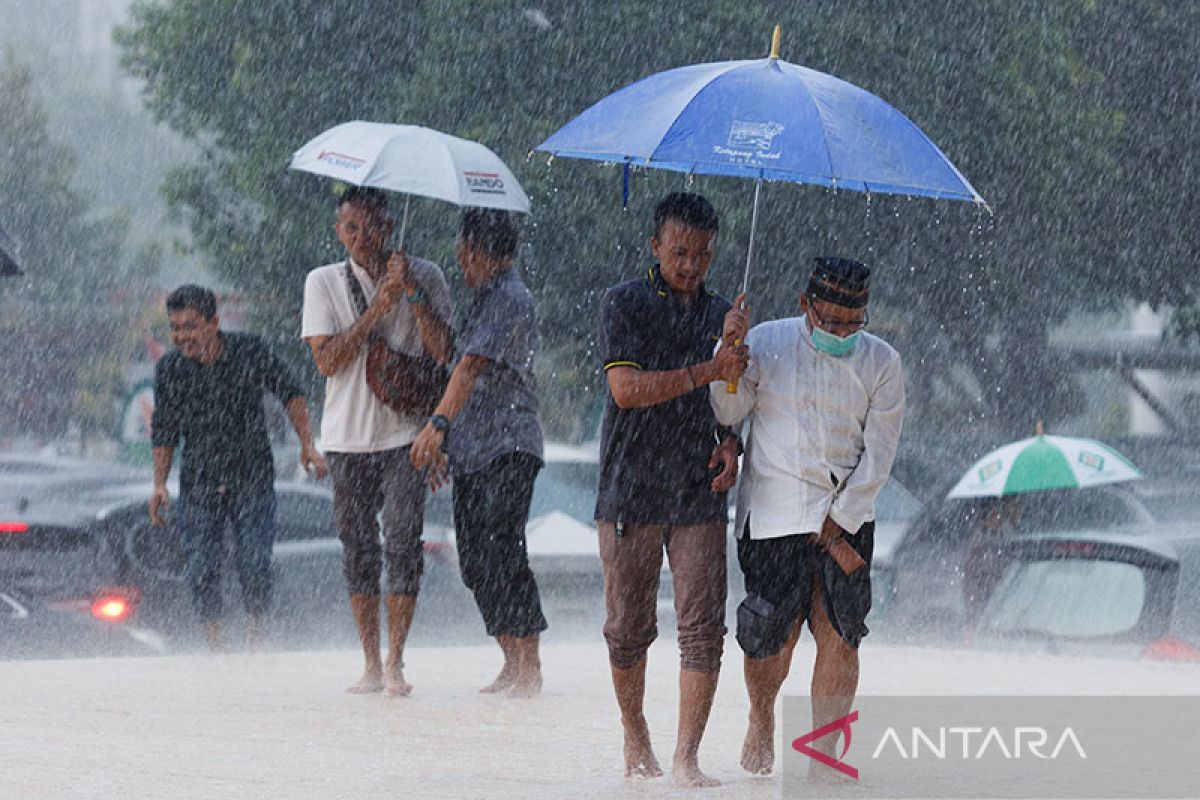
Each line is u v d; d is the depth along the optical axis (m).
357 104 69.56
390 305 24.72
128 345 141.50
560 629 41.97
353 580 25.69
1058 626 37.16
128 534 42.16
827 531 18.20
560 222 64.38
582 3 64.12
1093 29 67.50
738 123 17.70
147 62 74.06
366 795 17.69
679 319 18.59
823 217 65.88
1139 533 40.50
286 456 69.62
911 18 63.78
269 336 75.62
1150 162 68.12
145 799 17.41
